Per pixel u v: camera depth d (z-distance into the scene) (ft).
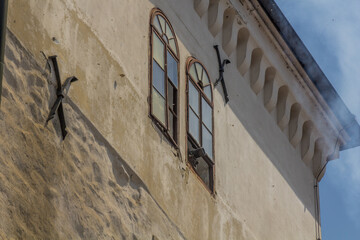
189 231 78.48
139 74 76.43
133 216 71.41
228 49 91.91
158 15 81.25
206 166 84.38
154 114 77.00
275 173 96.63
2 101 61.72
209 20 90.07
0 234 59.11
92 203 67.41
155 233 73.61
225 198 85.71
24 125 63.21
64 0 69.77
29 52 65.26
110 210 69.00
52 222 63.46
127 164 72.13
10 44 63.67
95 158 68.90
